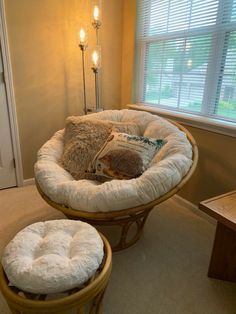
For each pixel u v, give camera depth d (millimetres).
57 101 2443
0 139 2271
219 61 1771
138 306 1242
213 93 1859
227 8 1653
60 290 832
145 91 2576
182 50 2039
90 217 1220
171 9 2064
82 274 865
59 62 2340
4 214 1989
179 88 2139
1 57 2062
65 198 1287
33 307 797
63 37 2289
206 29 1808
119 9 2504
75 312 1158
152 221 1922
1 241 1673
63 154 1734
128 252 1600
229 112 1786
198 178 1984
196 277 1422
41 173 1453
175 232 1801
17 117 2289
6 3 1967
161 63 2287
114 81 2721
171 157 1428
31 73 2236
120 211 1219
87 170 1617
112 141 1613
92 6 2340
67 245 997
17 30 2070
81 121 1831
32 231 1077
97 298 989
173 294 1312
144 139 1609
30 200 2213
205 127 1849
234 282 1391
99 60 2379
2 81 2131
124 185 1256
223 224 1252
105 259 973
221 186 1831
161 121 1786
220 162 1804
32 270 855
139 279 1400
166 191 1306
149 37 2344
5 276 893
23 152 2414
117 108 2832
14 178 2441
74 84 2482
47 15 2162
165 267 1486
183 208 2104
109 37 2541
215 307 1246
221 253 1347
